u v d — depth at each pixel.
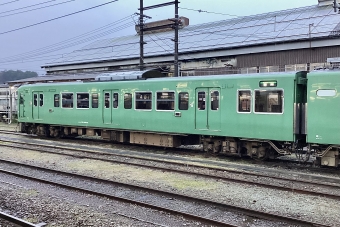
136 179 9.30
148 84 13.98
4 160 11.79
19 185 8.65
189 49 23.72
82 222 5.97
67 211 6.58
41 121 18.56
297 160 12.42
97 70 30.61
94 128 16.19
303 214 6.41
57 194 7.85
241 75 11.58
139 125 14.35
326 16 21.08
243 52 20.53
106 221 6.03
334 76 9.62
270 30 22.14
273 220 6.05
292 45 18.55
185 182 8.88
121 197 7.40
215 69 22.06
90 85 16.09
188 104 12.81
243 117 11.46
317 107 9.94
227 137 12.27
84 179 9.27
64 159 12.41
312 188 8.32
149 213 6.48
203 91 12.44
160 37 30.77
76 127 17.36
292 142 10.73
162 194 7.68
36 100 18.80
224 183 8.75
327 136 9.77
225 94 11.87
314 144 10.27
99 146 16.19
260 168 10.88
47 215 6.35
